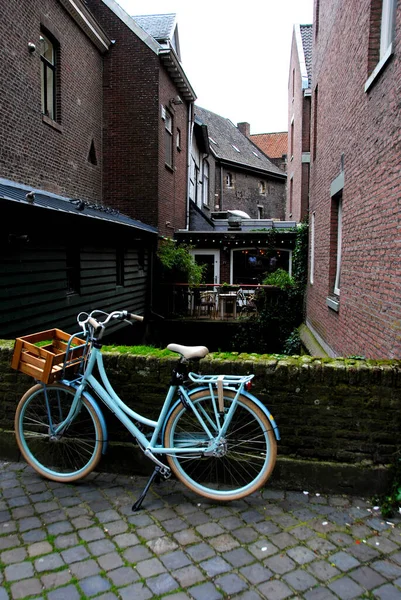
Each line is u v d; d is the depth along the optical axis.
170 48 12.99
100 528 2.73
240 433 3.18
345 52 6.98
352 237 6.28
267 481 3.21
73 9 10.56
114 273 10.91
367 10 5.62
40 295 7.23
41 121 9.43
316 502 3.04
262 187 31.53
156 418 3.33
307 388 3.12
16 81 8.39
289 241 15.26
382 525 2.79
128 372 3.36
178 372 3.03
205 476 3.25
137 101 13.12
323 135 9.30
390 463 3.08
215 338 13.69
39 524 2.77
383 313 4.75
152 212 13.30
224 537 2.65
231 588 2.25
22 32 8.56
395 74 4.47
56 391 3.37
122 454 3.40
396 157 4.41
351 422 3.10
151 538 2.64
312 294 11.14
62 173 10.61
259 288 13.78
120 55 13.07
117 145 13.27
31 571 2.36
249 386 2.89
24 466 3.54
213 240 15.52
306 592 2.23
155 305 13.86
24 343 3.19
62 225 7.11
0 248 6.05
